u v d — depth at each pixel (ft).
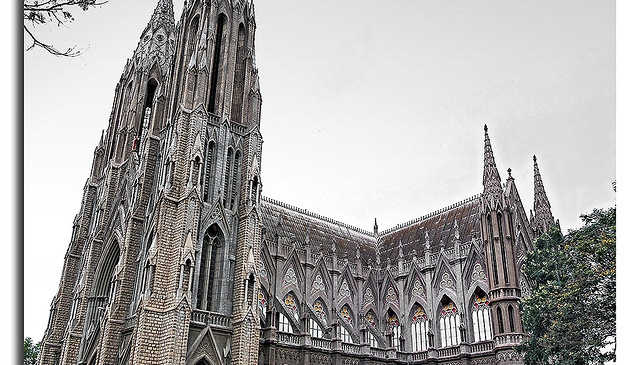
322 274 241.76
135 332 158.30
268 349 197.88
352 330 238.68
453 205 268.41
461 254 236.84
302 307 225.76
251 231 186.91
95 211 242.58
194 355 159.74
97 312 200.23
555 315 148.46
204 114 192.95
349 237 283.38
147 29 282.56
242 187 196.85
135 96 255.29
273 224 247.29
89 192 250.57
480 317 221.46
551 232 173.99
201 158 183.32
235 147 202.28
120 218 214.28
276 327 208.13
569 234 154.20
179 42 228.43
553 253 168.35
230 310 176.14
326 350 212.84
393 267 262.67
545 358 159.94
